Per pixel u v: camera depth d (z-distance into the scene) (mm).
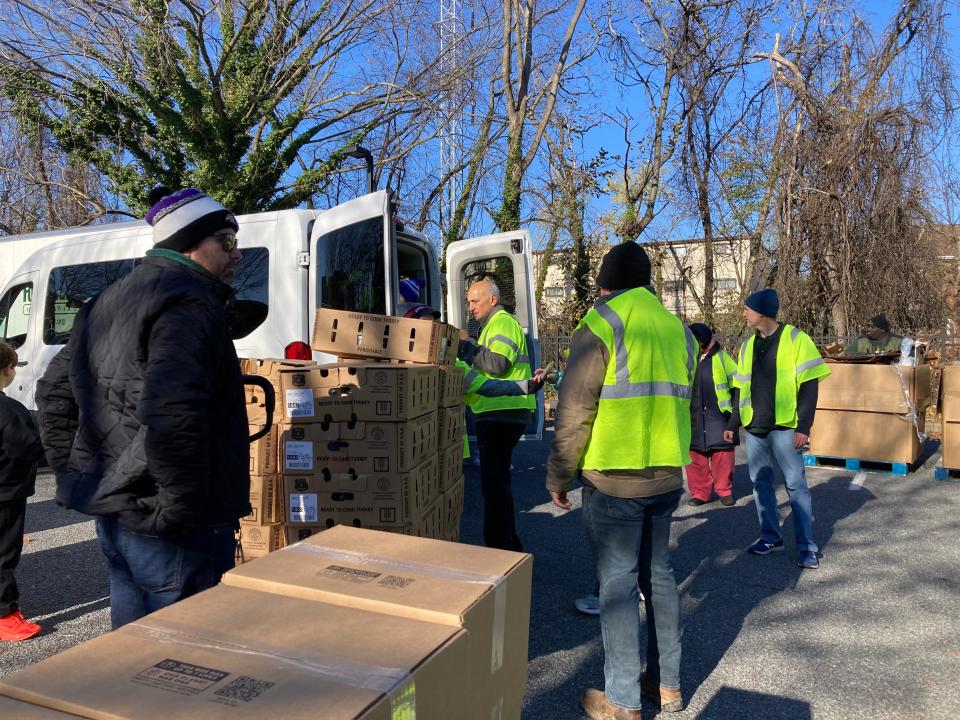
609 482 2896
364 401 3301
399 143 17688
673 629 3131
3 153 14164
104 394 2182
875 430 8297
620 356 2859
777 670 3545
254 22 14750
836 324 13352
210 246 2258
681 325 3090
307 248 5918
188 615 1450
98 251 7273
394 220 5805
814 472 8422
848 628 4035
